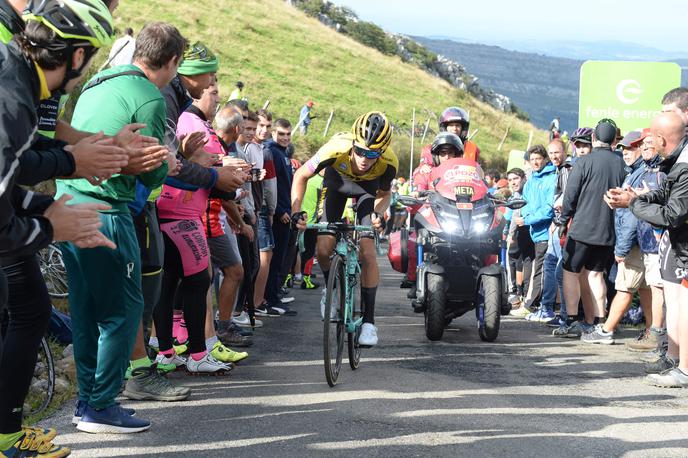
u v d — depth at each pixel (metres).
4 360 3.47
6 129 2.70
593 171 7.80
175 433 4.21
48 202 2.91
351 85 50.00
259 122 8.70
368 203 6.10
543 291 9.32
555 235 9.03
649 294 7.53
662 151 5.99
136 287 4.17
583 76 12.42
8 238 2.73
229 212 6.39
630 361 6.79
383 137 5.83
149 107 4.17
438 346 7.28
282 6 66.75
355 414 4.68
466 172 7.82
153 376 4.89
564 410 4.95
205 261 5.39
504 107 81.12
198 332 5.53
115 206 4.08
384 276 14.57
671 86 12.27
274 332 7.66
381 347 7.12
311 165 6.06
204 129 5.63
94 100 4.14
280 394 5.11
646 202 5.86
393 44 73.00
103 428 4.16
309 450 3.98
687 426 4.66
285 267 9.98
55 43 2.94
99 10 3.06
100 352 4.11
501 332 8.38
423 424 4.51
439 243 7.49
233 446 4.01
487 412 4.83
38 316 3.51
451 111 9.06
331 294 5.25
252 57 47.41
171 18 47.06
